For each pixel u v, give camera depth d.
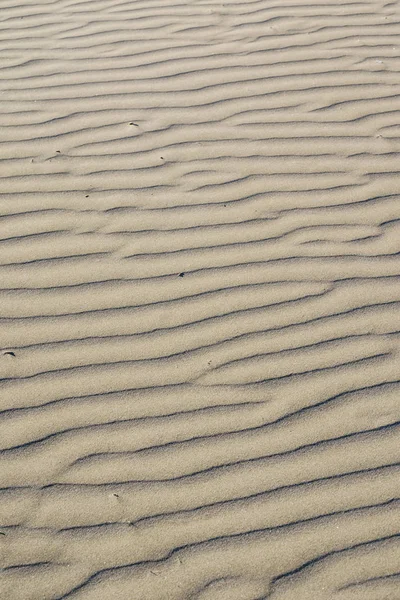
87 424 2.53
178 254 3.26
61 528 2.24
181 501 2.31
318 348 2.81
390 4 5.73
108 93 4.51
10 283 3.09
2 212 3.50
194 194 3.64
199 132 4.13
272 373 2.71
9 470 2.39
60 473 2.38
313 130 4.15
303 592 2.08
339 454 2.44
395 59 4.91
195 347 2.81
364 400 2.61
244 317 2.94
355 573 2.13
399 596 2.08
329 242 3.33
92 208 3.54
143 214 3.50
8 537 2.21
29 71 4.78
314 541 2.20
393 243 3.33
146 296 3.04
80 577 2.12
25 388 2.65
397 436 2.49
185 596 2.08
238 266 3.19
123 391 2.64
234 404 2.60
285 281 3.11
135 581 2.11
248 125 4.20
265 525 2.25
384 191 3.67
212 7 5.67
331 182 3.73
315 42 5.13
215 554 2.17
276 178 3.76
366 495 2.32
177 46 5.07
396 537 2.21
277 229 3.41
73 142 4.04
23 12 5.64
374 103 4.41
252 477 2.38
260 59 4.89
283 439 2.49
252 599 2.07
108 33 5.27
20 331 2.88
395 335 2.86
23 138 4.07
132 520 2.26
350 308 2.98
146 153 3.96
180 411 2.58
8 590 2.09
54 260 3.22
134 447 2.46
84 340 2.84
